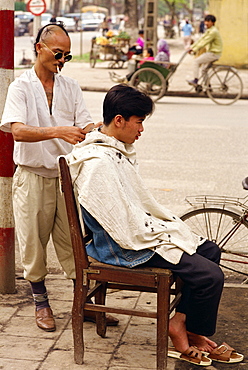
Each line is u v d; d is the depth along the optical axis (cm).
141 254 497
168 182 1140
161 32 7450
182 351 532
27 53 4334
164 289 491
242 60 3072
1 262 661
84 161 494
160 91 2247
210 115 1981
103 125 527
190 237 517
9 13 636
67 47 554
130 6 4506
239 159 1345
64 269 613
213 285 492
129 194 508
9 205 653
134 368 518
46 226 589
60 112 577
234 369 523
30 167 569
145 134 1625
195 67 2245
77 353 522
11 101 554
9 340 563
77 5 8731
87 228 542
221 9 3055
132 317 621
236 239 737
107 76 3066
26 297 662
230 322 605
